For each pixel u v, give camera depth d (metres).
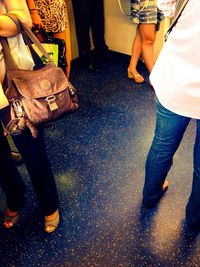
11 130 0.96
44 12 1.77
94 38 2.90
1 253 1.31
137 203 1.52
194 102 0.91
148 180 1.34
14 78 0.93
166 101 0.98
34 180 1.22
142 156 1.82
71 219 1.45
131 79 2.66
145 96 2.42
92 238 1.36
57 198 1.38
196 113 0.94
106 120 2.14
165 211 1.47
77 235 1.38
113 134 2.00
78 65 2.90
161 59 0.99
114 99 2.38
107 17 2.89
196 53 0.83
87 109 2.26
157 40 2.51
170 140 1.13
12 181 1.29
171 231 1.38
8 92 0.93
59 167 1.74
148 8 2.15
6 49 0.90
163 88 0.98
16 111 0.95
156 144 1.18
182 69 0.89
